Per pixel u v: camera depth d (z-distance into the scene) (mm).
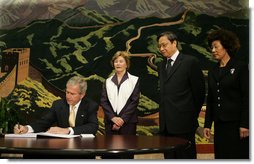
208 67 5445
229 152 3359
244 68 3348
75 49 5809
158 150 2193
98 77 5699
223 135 3398
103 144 2336
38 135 2740
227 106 3369
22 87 5855
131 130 4367
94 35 5789
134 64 5605
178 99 3701
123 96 4469
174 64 3777
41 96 5793
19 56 5934
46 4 5988
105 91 4590
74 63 5781
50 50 5879
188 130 3676
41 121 3244
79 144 2314
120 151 2086
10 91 5875
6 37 6016
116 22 5762
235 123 3342
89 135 2889
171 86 3736
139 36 5680
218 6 5559
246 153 3299
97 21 5816
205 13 5574
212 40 3502
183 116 3676
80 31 5840
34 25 5980
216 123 3461
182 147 2395
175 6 5660
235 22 5480
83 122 3238
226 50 3453
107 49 5730
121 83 4543
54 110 3320
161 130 3758
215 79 3475
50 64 5844
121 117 4371
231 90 3367
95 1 5855
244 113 3277
